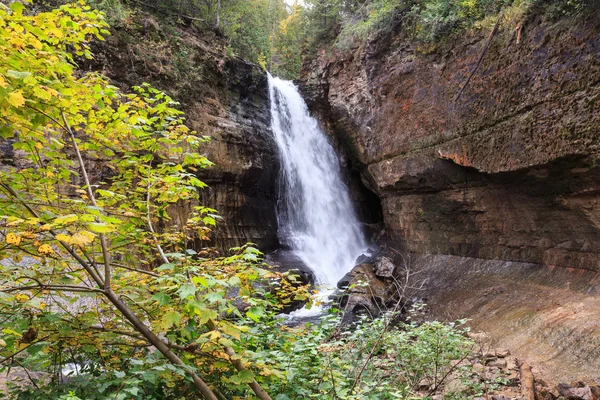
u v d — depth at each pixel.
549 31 8.16
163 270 2.86
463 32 10.67
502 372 5.71
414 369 4.62
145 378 2.46
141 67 12.16
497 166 9.49
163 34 13.59
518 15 8.88
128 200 3.35
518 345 6.94
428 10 11.84
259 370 2.93
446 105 11.24
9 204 2.53
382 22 14.03
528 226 9.72
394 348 4.82
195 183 3.33
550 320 7.23
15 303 2.75
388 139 14.02
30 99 2.38
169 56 13.31
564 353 6.21
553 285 8.58
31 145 2.74
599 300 7.21
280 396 2.85
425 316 9.87
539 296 8.37
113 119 3.10
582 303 7.36
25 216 2.59
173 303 2.84
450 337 5.10
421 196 13.18
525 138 8.70
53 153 2.88
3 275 2.68
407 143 13.00
